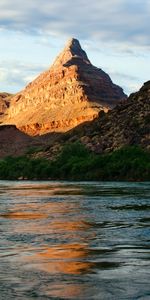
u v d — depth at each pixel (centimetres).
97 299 1639
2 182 13638
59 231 3175
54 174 16175
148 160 14538
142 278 1905
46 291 1736
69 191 7881
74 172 15462
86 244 2669
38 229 3281
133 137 18225
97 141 18725
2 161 19100
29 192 7706
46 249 2527
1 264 2170
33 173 16912
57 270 2052
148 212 4400
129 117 19988
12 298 1655
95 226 3428
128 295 1681
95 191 7725
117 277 1923
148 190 7919
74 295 1686
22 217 4056
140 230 3206
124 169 14025
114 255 2355
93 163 15162
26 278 1914
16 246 2620
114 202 5444
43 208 4856
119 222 3662
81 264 2161
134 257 2308
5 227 3397
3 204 5347
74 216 4103
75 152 17275
